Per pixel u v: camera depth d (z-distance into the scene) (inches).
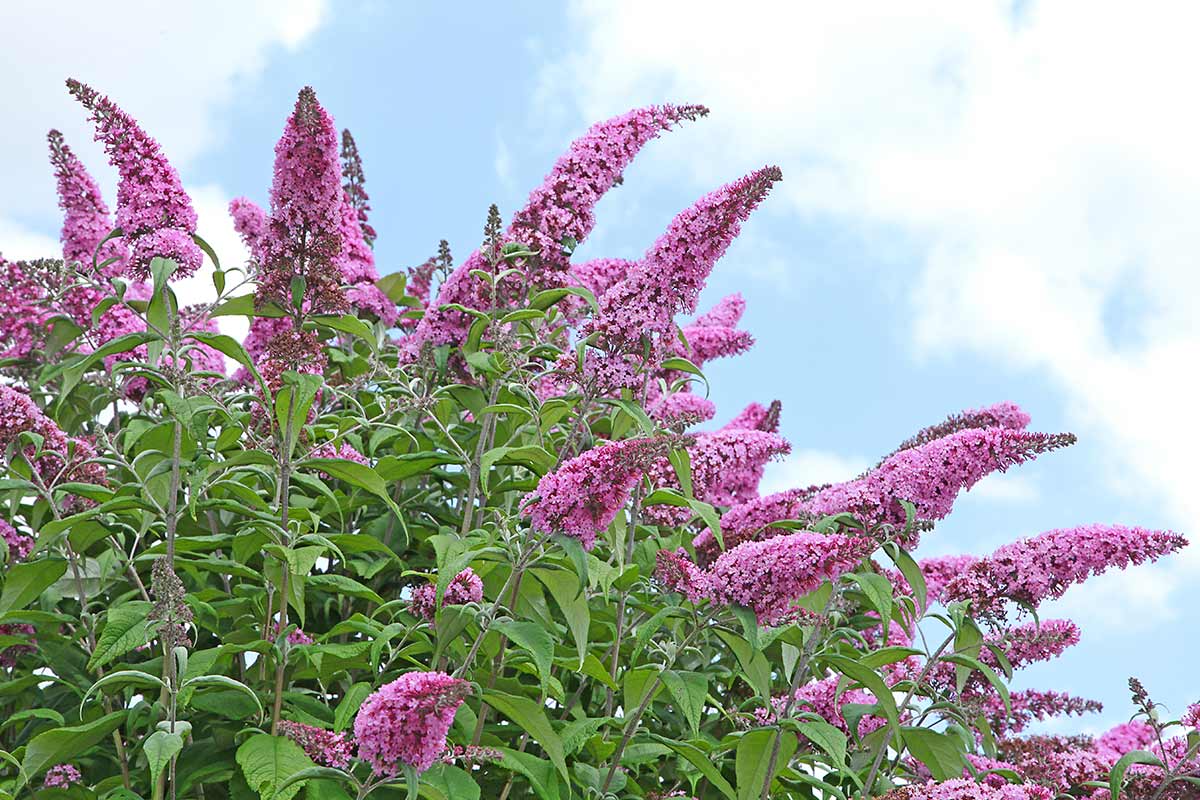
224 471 112.5
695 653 118.9
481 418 121.9
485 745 109.0
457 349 122.9
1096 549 113.7
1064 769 118.3
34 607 116.3
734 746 111.3
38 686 117.6
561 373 115.4
